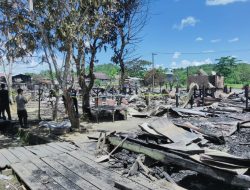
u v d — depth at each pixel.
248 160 5.96
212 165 6.25
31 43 14.38
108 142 9.86
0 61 14.41
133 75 52.97
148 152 7.91
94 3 12.85
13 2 13.06
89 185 7.03
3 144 13.38
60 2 12.82
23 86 43.81
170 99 29.22
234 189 6.70
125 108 17.55
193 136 8.63
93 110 17.14
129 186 6.68
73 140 11.62
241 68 105.62
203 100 24.52
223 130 13.30
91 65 17.19
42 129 14.53
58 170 8.09
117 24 18.30
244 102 25.97
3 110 17.33
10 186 7.60
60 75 13.65
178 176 7.54
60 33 12.88
